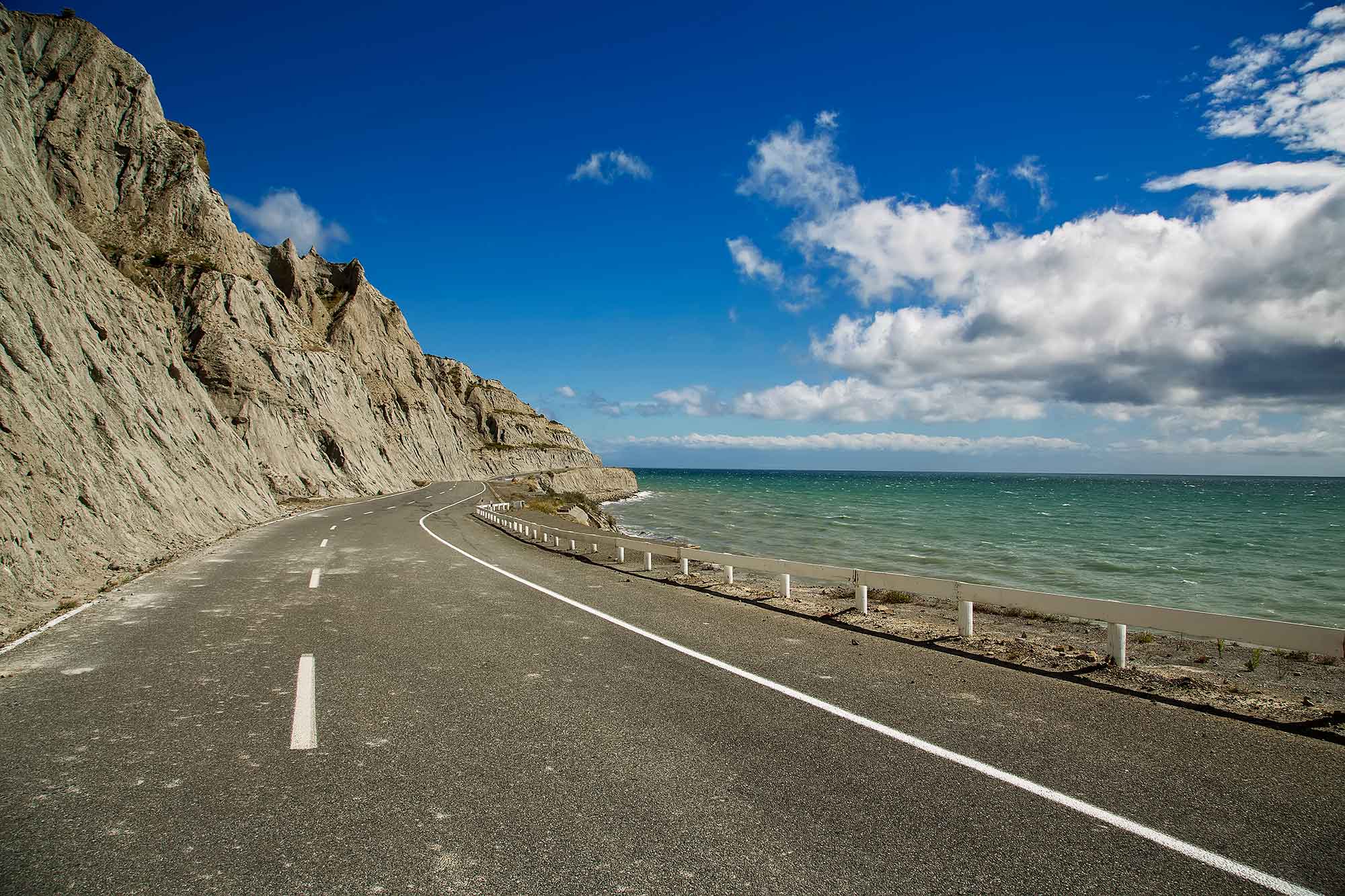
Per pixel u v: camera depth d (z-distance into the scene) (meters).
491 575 14.07
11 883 3.12
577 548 20.30
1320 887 3.18
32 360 16.98
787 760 4.63
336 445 55.75
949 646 8.27
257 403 47.06
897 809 3.93
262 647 7.74
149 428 23.16
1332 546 39.22
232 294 51.66
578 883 3.16
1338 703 6.43
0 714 5.45
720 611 10.48
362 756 4.65
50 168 47.56
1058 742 5.05
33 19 50.81
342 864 3.31
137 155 52.75
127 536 15.34
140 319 29.88
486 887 3.12
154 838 3.54
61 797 4.00
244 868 3.27
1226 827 3.77
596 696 6.03
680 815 3.84
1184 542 40.69
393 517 32.69
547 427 182.00
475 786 4.18
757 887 3.13
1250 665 8.13
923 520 58.22
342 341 86.50
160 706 5.65
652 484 170.38
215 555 16.77
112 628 8.64
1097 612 7.54
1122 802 4.06
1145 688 6.50
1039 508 75.62
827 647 8.12
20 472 12.90
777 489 135.00
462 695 6.04
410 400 96.06
